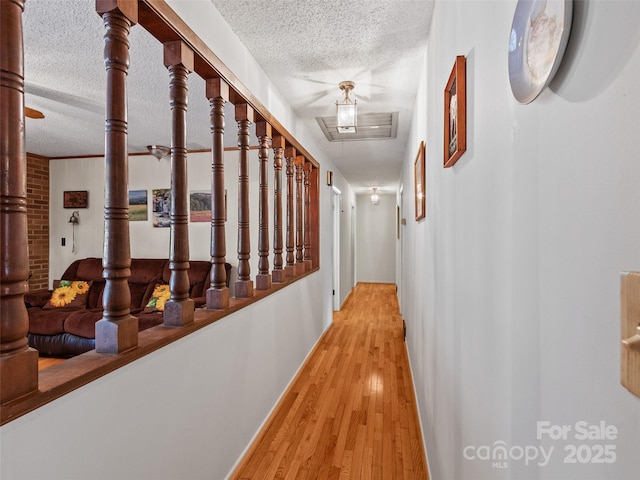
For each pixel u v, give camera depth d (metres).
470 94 0.95
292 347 2.86
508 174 0.65
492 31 0.75
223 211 1.66
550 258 0.49
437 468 1.50
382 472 1.79
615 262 0.34
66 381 0.81
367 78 2.35
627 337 0.32
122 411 0.99
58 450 0.79
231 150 4.00
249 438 1.94
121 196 1.02
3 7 0.68
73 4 1.53
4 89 0.68
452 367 1.19
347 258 6.80
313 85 2.46
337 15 1.69
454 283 1.17
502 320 0.69
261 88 2.20
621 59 0.33
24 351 0.72
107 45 0.99
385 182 6.74
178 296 1.32
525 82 0.53
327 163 4.54
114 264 1.01
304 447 2.00
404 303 4.17
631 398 0.32
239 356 1.81
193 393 1.37
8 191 0.69
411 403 2.52
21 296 0.73
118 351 0.99
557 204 0.47
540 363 0.52
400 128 3.41
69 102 2.71
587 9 0.39
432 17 1.69
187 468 1.33
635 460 0.31
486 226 0.80
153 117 3.02
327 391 2.71
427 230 1.93
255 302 2.04
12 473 0.70
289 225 2.88
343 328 4.58
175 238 1.32
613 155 0.35
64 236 4.57
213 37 1.60
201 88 2.39
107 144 1.01
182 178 1.33
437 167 1.56
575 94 0.42
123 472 1.00
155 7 1.12
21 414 0.71
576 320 0.42
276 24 1.75
